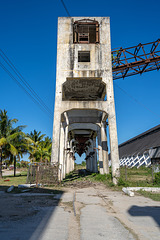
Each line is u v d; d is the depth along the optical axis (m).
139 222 5.97
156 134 45.56
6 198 10.02
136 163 42.12
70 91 25.70
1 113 30.69
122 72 27.53
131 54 26.22
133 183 16.80
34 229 5.17
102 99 26.42
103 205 8.50
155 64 27.05
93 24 21.73
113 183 17.22
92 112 27.64
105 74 20.39
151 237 4.77
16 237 4.56
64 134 27.61
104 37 21.53
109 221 6.04
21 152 34.31
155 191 12.91
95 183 18.94
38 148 41.03
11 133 31.59
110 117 19.25
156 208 7.89
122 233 5.00
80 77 20.28
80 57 22.97
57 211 7.20
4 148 30.44
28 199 9.73
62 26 21.83
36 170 15.86
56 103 19.62
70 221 5.98
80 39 22.78
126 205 8.49
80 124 32.75
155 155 31.88
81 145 55.38
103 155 26.23
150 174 26.58
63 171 25.31
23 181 21.03
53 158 18.09
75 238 4.63
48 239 4.52
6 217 6.25
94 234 4.91
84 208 7.84
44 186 15.52
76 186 16.38
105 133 26.84
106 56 20.91
